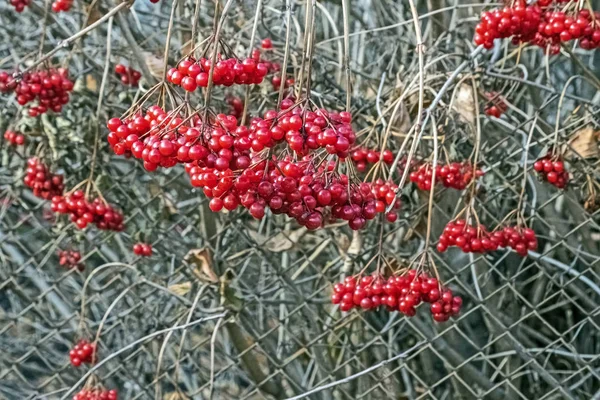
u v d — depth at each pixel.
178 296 2.57
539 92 3.19
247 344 2.77
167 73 1.38
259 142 1.23
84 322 2.74
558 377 3.57
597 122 2.61
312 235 3.06
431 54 2.77
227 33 2.63
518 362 3.40
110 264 2.70
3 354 3.69
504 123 2.59
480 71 2.37
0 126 2.96
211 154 1.23
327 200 1.33
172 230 3.13
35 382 3.84
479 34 2.04
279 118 1.25
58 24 2.80
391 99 2.51
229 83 1.33
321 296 3.25
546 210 3.25
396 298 1.95
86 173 2.82
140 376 3.36
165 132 1.26
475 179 2.27
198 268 2.52
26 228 3.73
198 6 1.33
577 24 1.93
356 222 1.38
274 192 1.28
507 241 2.21
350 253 2.58
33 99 2.35
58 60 3.13
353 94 2.82
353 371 3.09
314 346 2.86
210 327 3.40
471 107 2.49
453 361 2.92
